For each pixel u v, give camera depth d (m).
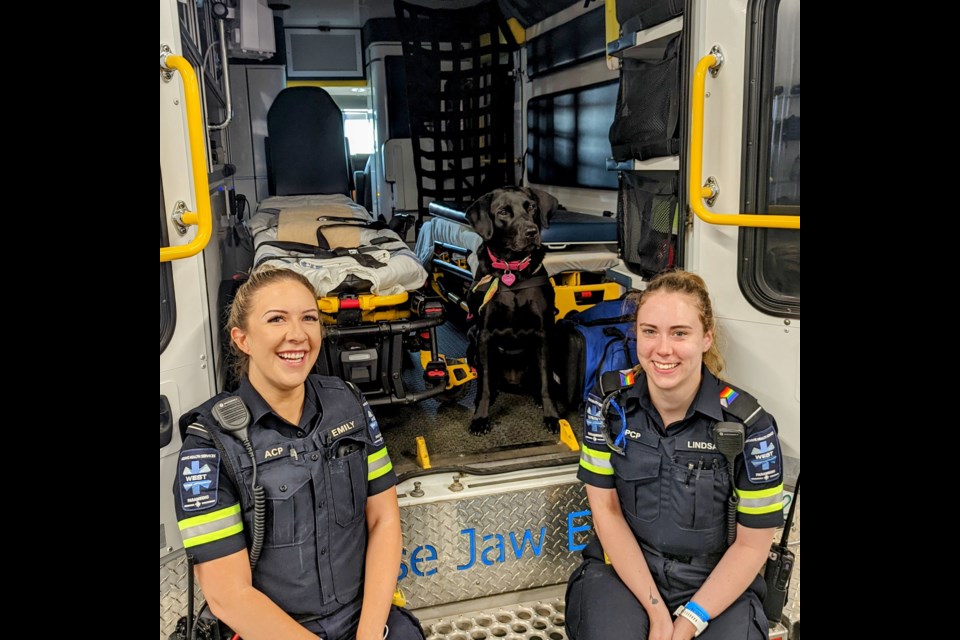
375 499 1.94
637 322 1.89
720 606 1.83
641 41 2.89
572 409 3.10
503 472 2.47
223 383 2.87
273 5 6.00
